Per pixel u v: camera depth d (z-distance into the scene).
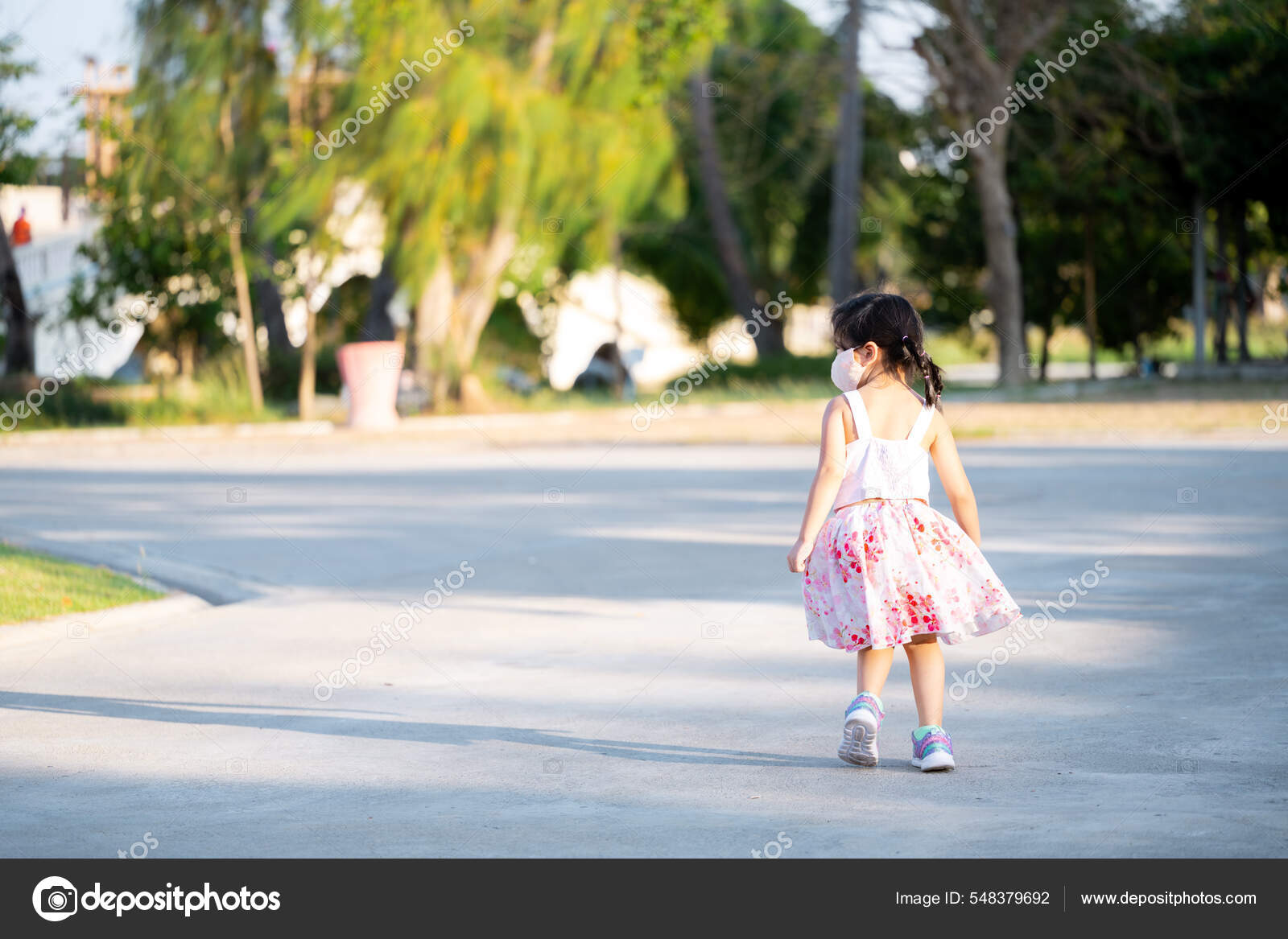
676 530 20.02
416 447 39.06
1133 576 14.64
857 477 8.52
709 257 81.06
